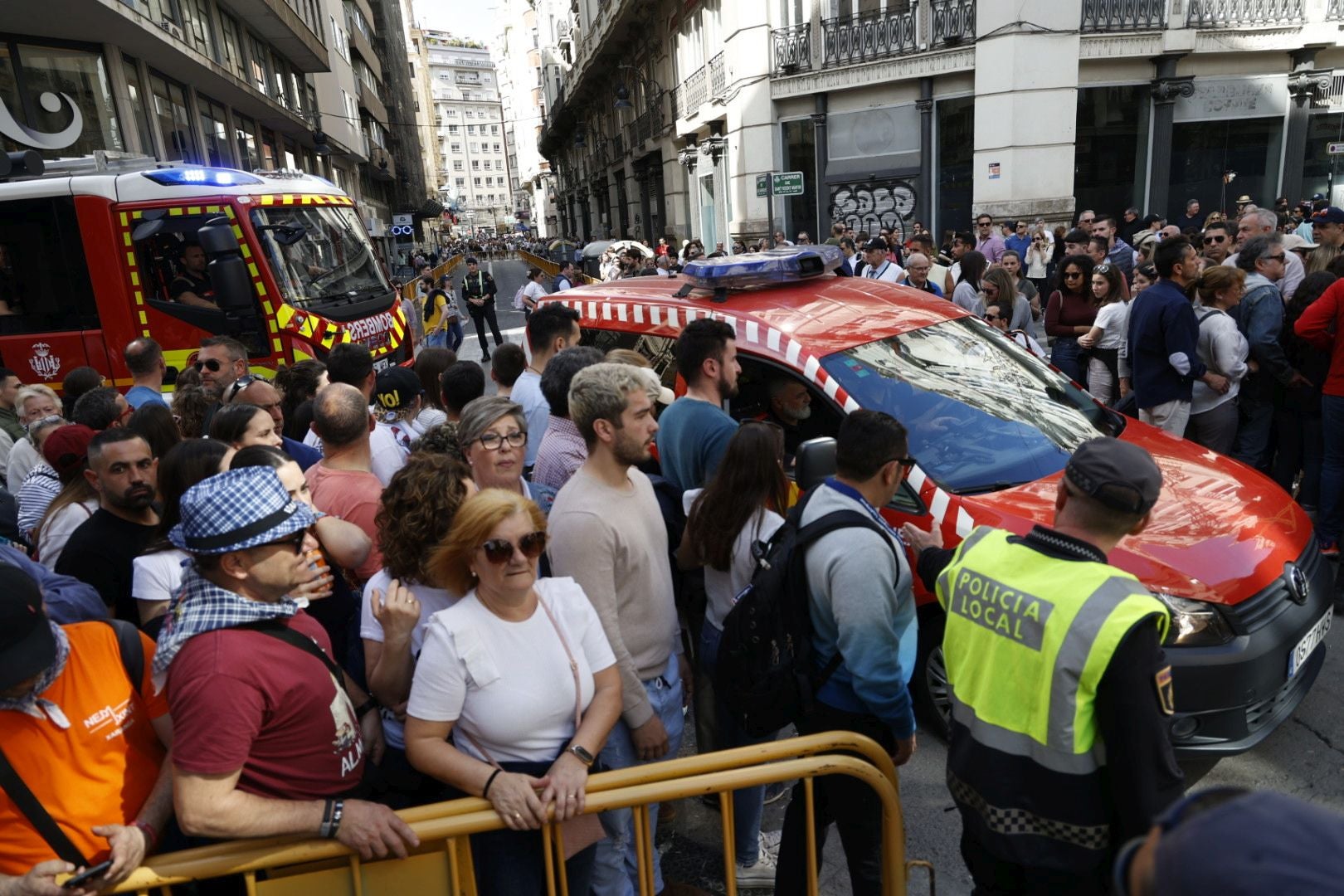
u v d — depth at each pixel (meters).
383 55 60.59
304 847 1.89
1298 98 17.59
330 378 4.57
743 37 19.70
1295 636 3.15
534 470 3.69
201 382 5.36
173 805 1.96
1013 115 16.53
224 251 7.18
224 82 18.30
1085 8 16.39
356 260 9.29
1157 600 1.79
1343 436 4.77
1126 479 1.83
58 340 7.62
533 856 2.17
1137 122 17.38
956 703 2.08
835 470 2.63
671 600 2.81
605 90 40.81
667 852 3.23
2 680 1.72
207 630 1.83
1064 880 1.94
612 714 2.23
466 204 179.88
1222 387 5.25
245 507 1.83
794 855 2.57
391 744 2.35
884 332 4.32
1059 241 13.65
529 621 2.16
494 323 16.11
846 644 2.29
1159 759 1.74
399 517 2.28
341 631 2.78
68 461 3.58
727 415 3.42
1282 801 0.77
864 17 18.17
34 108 12.90
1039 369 4.54
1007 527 3.36
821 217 19.88
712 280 4.74
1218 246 7.78
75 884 1.77
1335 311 4.72
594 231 51.62
